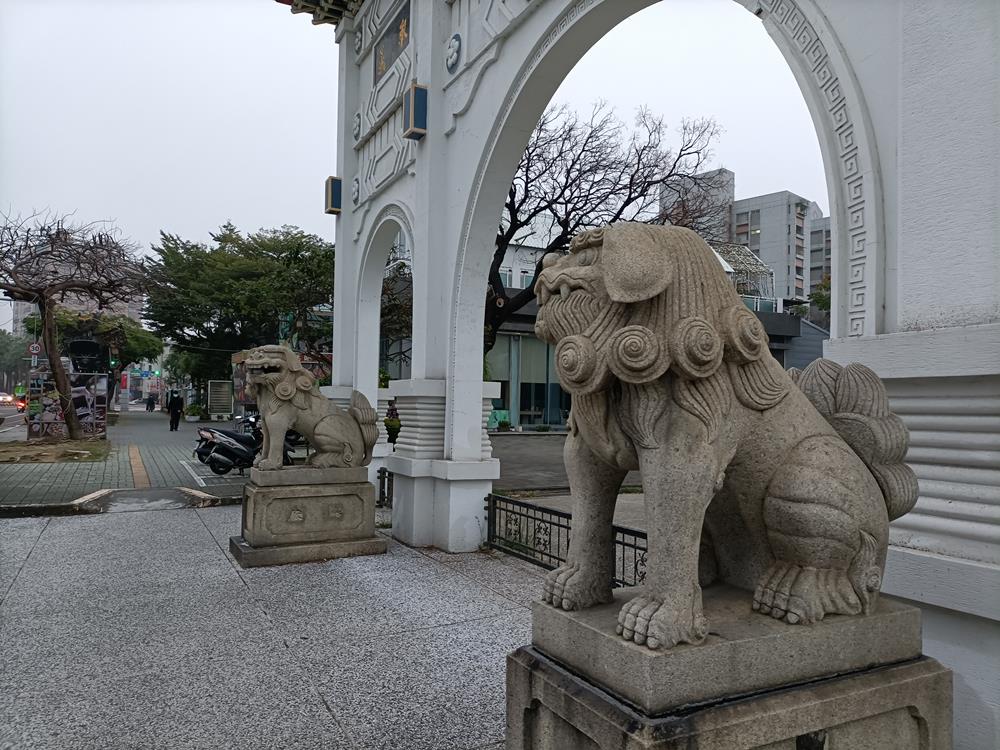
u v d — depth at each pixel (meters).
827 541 1.81
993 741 2.12
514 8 5.24
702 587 2.12
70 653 3.55
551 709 1.82
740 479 1.95
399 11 7.50
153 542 6.30
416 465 6.21
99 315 20.94
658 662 1.56
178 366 36.25
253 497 5.61
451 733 2.75
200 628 3.96
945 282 2.23
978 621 2.17
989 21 2.11
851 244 2.59
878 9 2.50
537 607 2.02
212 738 2.69
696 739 1.52
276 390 5.81
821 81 2.71
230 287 24.97
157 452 14.62
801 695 1.68
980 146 2.13
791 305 28.25
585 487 2.03
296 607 4.39
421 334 6.54
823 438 1.92
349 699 3.04
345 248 9.32
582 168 12.03
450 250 6.34
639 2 4.26
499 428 23.30
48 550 5.92
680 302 1.73
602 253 1.75
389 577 5.16
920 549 2.30
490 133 5.68
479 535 6.20
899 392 2.38
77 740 2.66
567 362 1.76
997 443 2.10
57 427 16.38
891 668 1.85
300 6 9.42
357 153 9.19
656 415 1.75
